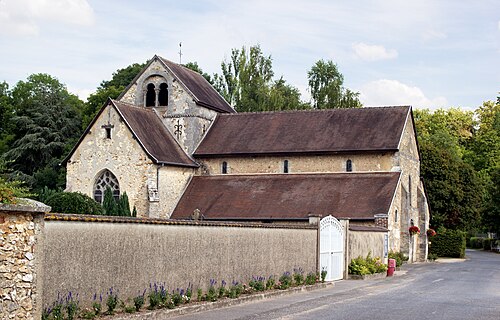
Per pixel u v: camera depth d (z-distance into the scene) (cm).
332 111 5175
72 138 7150
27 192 1371
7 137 7256
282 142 5009
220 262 2177
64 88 8025
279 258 2608
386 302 2227
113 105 4700
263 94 7731
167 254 1894
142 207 4584
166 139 4978
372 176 4694
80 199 3456
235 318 1758
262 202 4612
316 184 4709
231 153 5016
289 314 1864
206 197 4788
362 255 3594
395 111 5000
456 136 10169
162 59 5178
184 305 1880
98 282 1612
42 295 1386
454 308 2075
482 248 9500
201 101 5122
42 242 1277
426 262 5350
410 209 5088
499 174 7869
